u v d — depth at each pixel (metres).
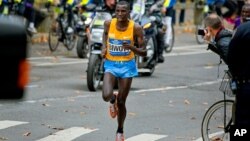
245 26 12.10
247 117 12.02
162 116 23.33
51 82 31.19
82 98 26.72
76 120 21.92
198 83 33.22
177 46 54.56
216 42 16.19
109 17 30.23
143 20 32.62
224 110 16.52
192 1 72.56
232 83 13.00
